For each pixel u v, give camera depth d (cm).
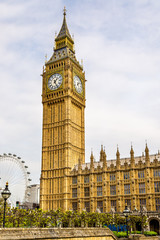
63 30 14275
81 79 13725
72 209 10894
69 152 11688
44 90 13225
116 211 10056
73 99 12700
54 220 7962
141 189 9831
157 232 9006
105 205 10231
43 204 11619
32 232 3127
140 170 10025
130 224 7981
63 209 11000
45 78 13375
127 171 10262
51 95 12912
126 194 10019
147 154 9956
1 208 6191
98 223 8219
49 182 11838
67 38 13975
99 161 12044
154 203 9456
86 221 8200
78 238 3609
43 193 11762
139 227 9119
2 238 2800
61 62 13112
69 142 11806
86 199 10838
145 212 9081
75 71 13300
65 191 11156
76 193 11112
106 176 10562
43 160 12225
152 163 9819
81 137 12950
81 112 13312
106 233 4128
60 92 12669
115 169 10469
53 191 11594
